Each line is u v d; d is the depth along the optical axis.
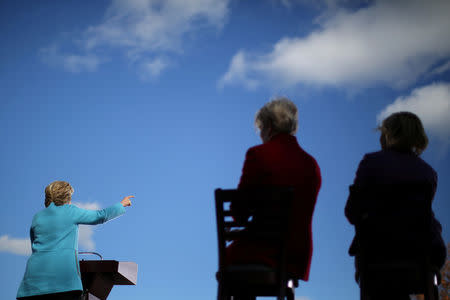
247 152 2.89
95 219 4.00
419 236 2.78
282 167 2.80
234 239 2.78
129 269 4.52
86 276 4.46
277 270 2.63
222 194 2.73
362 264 2.84
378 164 3.01
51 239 3.87
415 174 2.95
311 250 2.79
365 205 2.88
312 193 2.83
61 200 4.02
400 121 3.09
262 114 3.00
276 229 2.66
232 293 2.82
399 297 2.89
